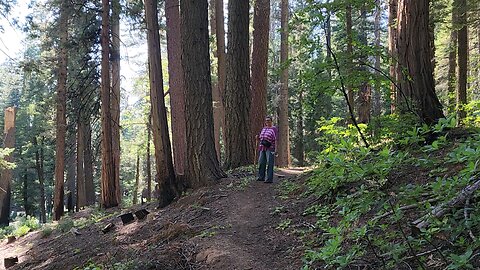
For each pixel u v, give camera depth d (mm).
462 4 12328
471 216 3305
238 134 13156
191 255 6141
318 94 6504
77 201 25250
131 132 37719
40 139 34719
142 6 16656
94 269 6621
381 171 3244
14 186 37250
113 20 17578
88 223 12289
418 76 6988
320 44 6207
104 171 16000
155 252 6555
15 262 10148
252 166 12031
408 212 4453
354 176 3361
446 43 18688
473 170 2848
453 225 3625
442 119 3141
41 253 10289
